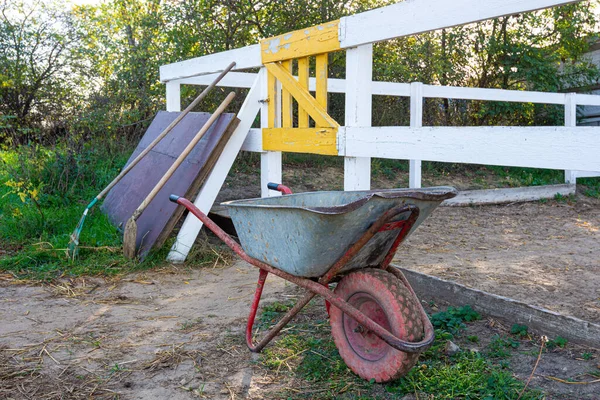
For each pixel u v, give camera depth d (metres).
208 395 2.77
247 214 2.97
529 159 3.18
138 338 3.50
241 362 3.14
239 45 11.50
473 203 8.96
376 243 2.91
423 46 12.75
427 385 2.80
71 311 4.01
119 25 12.21
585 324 3.27
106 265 5.07
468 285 4.59
